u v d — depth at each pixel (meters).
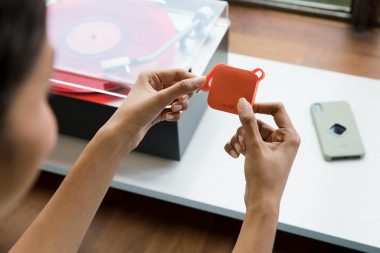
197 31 0.83
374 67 1.01
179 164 0.81
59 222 0.53
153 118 0.60
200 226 0.90
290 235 0.89
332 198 0.75
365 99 0.90
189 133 0.83
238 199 0.76
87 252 0.88
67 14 0.86
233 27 1.14
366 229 0.71
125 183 0.79
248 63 0.99
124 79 0.76
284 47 1.08
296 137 0.59
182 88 0.57
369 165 0.79
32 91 0.25
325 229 0.72
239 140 0.62
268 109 0.64
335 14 1.12
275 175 0.54
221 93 0.64
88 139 0.86
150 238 0.89
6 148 0.26
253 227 0.52
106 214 0.93
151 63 0.78
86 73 0.77
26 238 0.53
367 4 1.07
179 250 0.87
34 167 0.28
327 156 0.80
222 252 0.87
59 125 0.85
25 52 0.24
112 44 0.81
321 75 0.95
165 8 0.87
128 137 0.59
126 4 0.88
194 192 0.77
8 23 0.23
